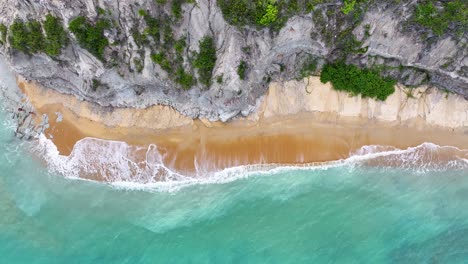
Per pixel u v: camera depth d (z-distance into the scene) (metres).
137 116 24.30
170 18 20.61
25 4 20.27
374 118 24.27
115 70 22.39
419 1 20.48
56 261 22.69
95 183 24.06
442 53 22.05
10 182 24.25
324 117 24.28
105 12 20.20
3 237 23.20
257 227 23.69
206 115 24.03
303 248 23.16
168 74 22.41
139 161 24.05
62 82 23.88
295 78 24.19
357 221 23.89
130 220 23.67
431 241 23.55
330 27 21.31
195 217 23.80
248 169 24.27
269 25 20.41
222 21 20.77
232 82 22.42
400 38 21.89
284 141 24.23
